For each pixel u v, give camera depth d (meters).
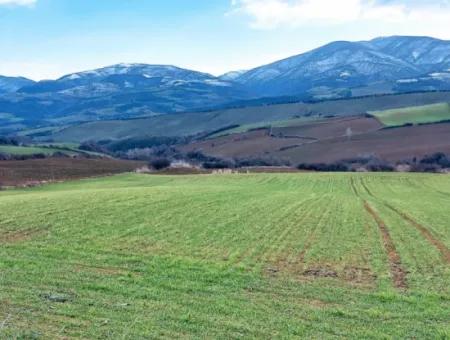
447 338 14.39
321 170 105.69
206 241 26.12
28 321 14.45
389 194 62.41
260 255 23.58
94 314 15.26
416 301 17.47
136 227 28.83
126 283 18.59
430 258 23.78
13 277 18.59
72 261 21.33
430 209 43.44
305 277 20.23
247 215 34.91
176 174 94.69
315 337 14.24
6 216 29.88
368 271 21.36
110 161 108.19
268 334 14.34
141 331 14.16
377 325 15.29
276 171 100.06
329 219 34.94
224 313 15.84
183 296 17.36
